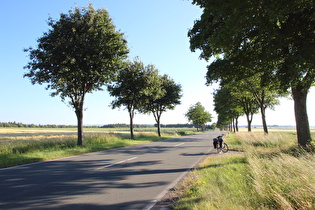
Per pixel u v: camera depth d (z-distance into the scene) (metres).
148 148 16.97
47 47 15.24
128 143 20.78
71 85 16.98
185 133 57.66
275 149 12.19
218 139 13.68
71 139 18.62
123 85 26.27
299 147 10.44
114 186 6.04
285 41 7.33
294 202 4.12
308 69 8.27
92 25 15.84
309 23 6.79
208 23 11.72
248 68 10.42
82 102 17.88
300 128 10.80
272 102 28.84
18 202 4.65
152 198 5.06
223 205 4.07
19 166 9.01
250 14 6.08
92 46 15.44
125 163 9.83
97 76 17.12
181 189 5.76
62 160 10.66
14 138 29.03
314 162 5.71
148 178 7.02
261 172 5.71
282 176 5.36
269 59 8.44
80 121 17.77
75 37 15.49
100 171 8.03
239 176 6.37
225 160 9.49
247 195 4.68
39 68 15.25
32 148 13.86
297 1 5.36
